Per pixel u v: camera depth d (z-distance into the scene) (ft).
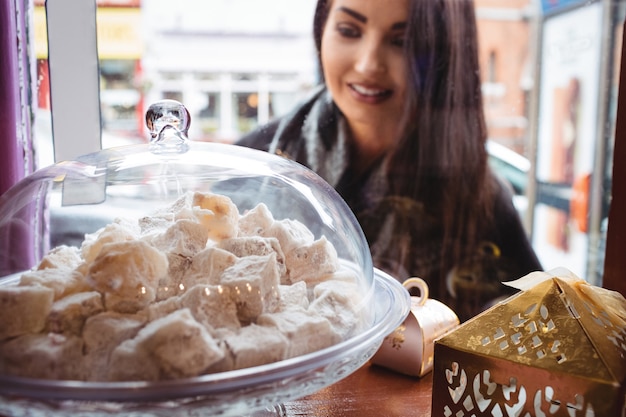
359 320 1.91
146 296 1.60
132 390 1.33
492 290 5.13
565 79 5.13
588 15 5.02
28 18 3.43
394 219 4.88
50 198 2.19
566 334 1.81
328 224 2.23
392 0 4.39
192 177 2.22
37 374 1.43
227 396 1.43
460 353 1.95
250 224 2.09
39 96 3.62
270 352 1.55
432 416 2.04
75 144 3.70
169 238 1.81
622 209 2.51
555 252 5.57
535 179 5.23
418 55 4.54
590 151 5.40
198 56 4.53
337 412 2.23
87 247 1.92
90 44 3.59
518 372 1.81
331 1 4.42
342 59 4.52
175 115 2.28
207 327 1.55
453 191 4.90
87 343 1.49
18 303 1.49
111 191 2.20
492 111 4.98
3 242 2.07
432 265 5.01
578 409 1.69
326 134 4.69
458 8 4.53
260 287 1.66
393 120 4.66
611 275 2.60
